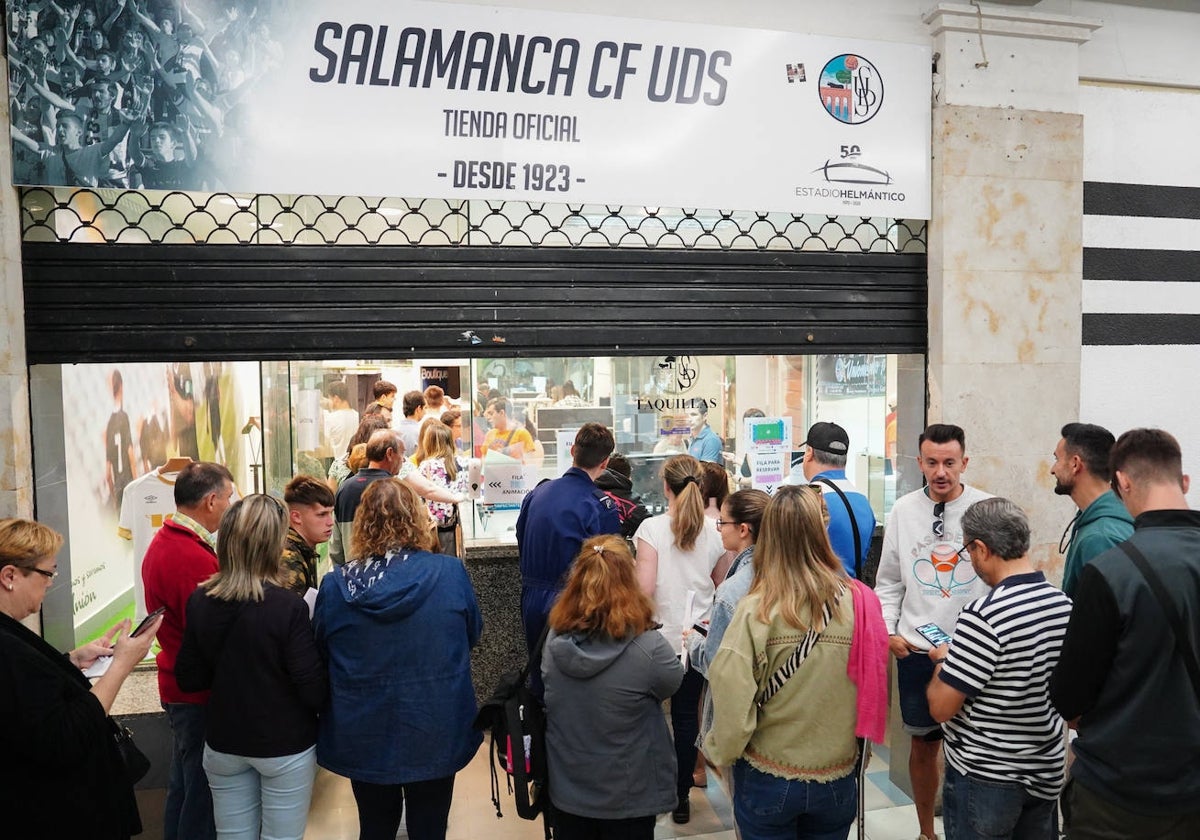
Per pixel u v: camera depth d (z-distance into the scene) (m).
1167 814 2.19
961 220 4.50
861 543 3.62
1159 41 4.91
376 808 3.06
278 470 5.68
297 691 2.93
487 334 4.14
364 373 6.61
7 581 2.35
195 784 3.29
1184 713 2.16
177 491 3.38
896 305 4.65
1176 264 4.98
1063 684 2.31
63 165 3.60
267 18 3.74
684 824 4.04
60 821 2.29
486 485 5.25
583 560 2.86
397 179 3.90
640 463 5.32
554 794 2.85
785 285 4.49
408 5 3.85
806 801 2.61
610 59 4.09
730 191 4.26
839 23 4.41
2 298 3.54
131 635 2.72
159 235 3.86
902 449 4.87
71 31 3.59
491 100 3.98
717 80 4.22
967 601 3.54
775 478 5.36
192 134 3.70
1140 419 4.95
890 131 4.47
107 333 3.79
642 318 4.30
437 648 2.99
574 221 4.23
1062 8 4.75
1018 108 4.57
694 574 3.89
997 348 4.58
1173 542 2.24
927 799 3.77
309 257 3.96
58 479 3.88
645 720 2.82
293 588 3.28
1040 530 4.66
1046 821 2.71
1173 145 4.97
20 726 2.18
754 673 2.60
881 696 2.60
